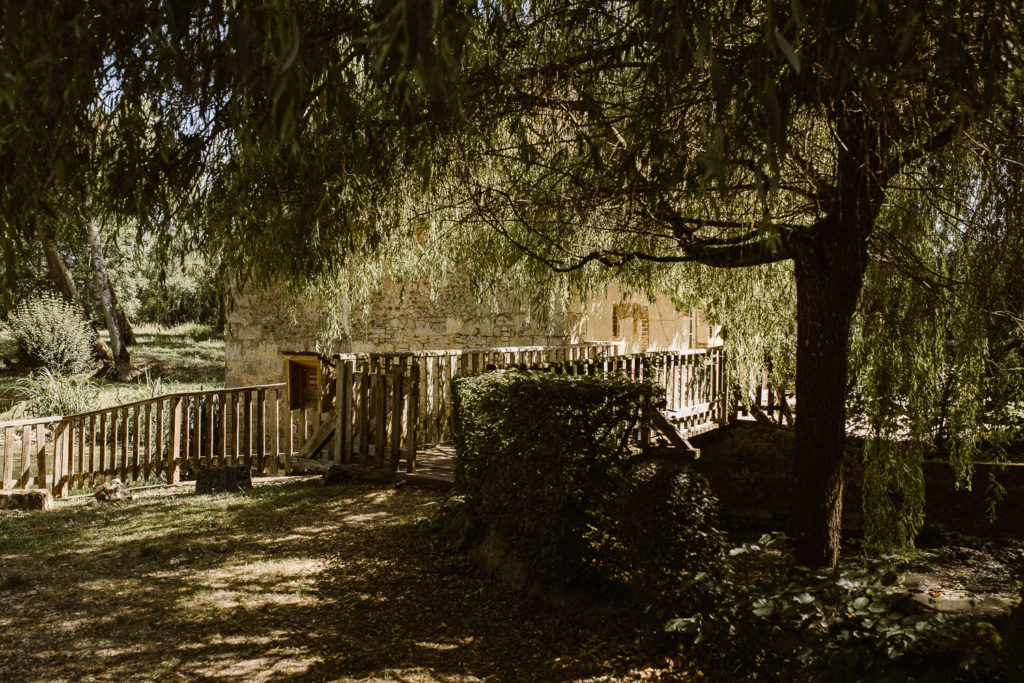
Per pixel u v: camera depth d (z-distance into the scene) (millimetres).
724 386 9438
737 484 8242
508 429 5051
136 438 9000
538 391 4742
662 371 7996
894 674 2799
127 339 25750
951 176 4238
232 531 6098
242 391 9055
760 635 3328
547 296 6344
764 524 7645
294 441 10711
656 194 3254
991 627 2957
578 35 3555
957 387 4965
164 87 2260
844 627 3131
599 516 4559
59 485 8758
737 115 2197
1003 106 2516
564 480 4477
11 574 5109
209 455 9156
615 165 3500
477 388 5578
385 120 3002
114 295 21312
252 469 9188
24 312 19172
